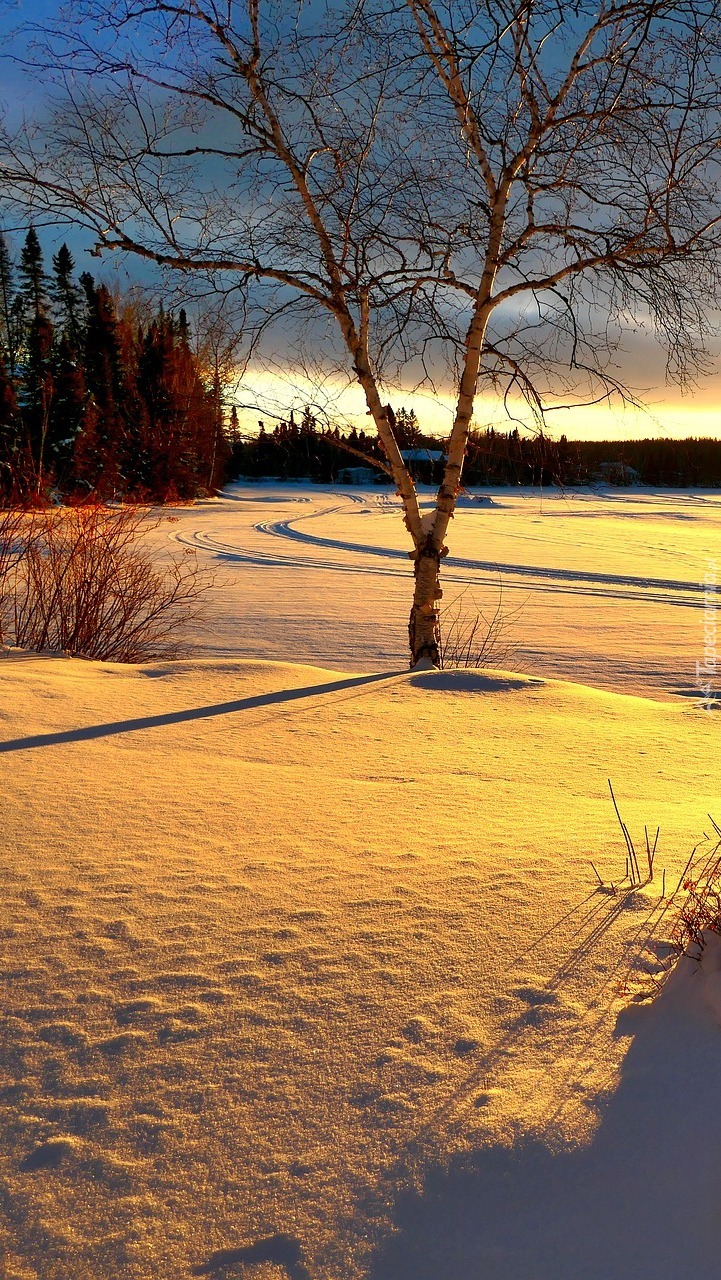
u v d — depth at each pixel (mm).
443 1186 1627
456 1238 1516
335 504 61875
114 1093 1886
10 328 45750
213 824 3508
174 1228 1536
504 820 3729
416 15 7281
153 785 3967
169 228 7422
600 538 39094
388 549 32438
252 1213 1571
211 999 2252
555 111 7559
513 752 5137
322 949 2514
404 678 7414
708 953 2275
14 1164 1674
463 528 44344
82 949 2488
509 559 29969
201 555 28422
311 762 4609
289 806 3797
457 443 8477
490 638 14898
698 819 3846
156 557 27125
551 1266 1452
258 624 15688
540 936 2592
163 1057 2010
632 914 2730
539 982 2330
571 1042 2051
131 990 2289
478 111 7715
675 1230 1502
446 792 4156
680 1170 1614
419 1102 1854
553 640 15070
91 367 46375
